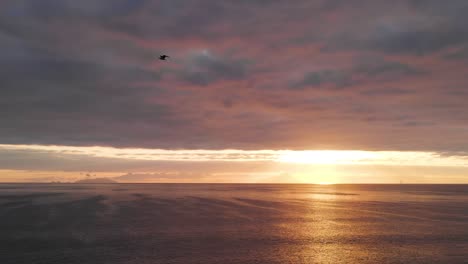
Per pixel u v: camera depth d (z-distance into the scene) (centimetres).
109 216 7419
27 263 3825
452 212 9025
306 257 4284
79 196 14325
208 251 4450
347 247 4800
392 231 6000
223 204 10869
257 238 5266
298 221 7062
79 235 5250
